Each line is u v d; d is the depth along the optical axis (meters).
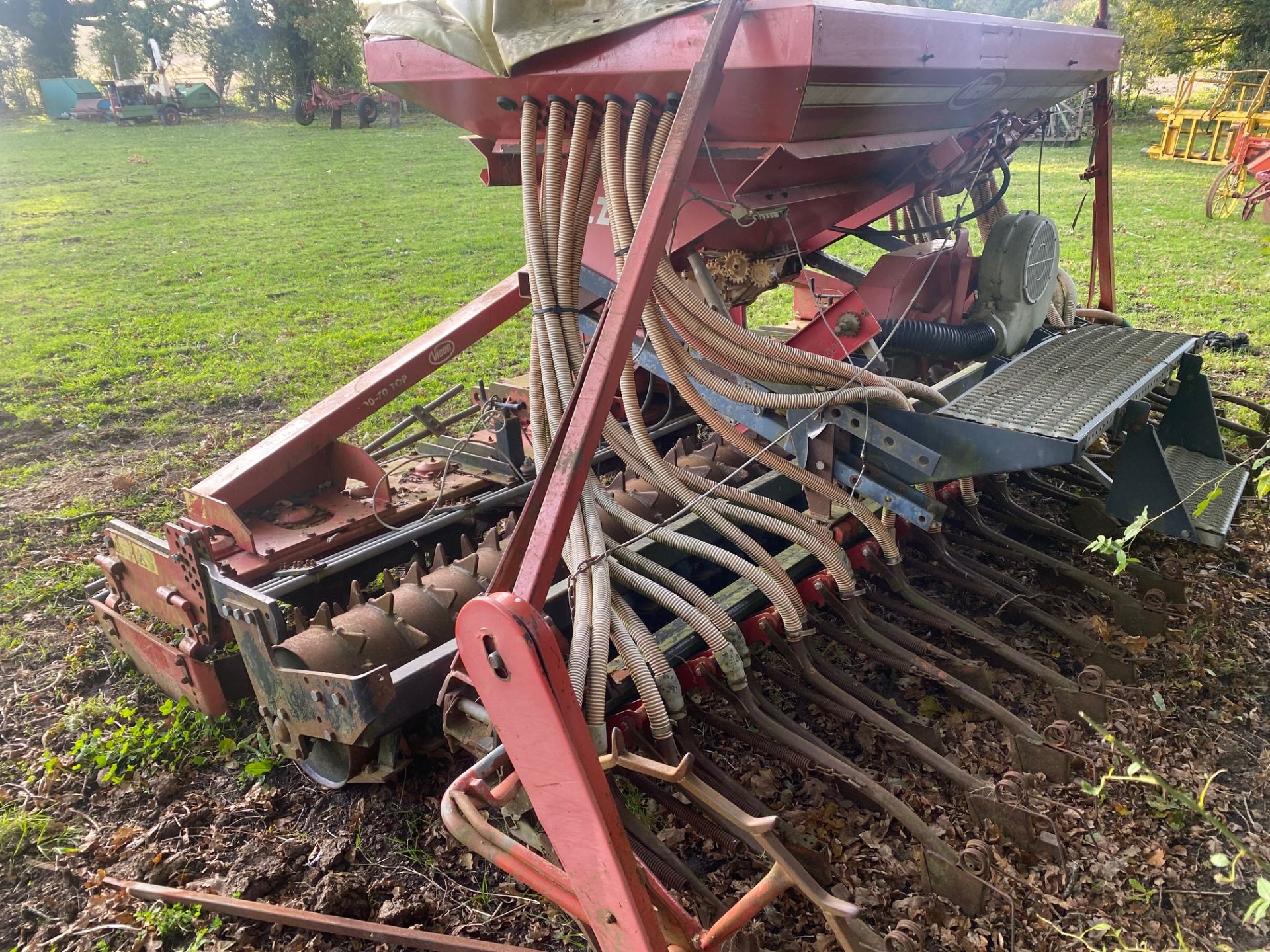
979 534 4.20
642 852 2.47
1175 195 15.70
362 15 35.88
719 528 3.16
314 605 3.62
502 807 2.36
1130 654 3.67
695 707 3.04
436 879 2.81
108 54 35.94
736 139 3.04
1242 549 4.54
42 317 9.64
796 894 2.65
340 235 14.05
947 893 2.58
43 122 32.31
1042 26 3.74
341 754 3.04
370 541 3.51
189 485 5.67
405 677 2.71
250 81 36.22
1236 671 3.66
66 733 3.50
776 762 3.14
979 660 3.66
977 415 3.19
